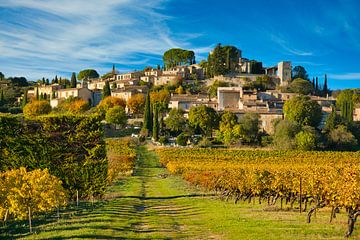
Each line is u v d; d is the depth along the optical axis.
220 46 194.50
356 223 19.78
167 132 115.50
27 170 29.62
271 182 29.11
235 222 20.42
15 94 188.75
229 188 33.41
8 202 19.08
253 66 198.25
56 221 21.02
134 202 30.97
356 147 88.88
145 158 80.94
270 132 105.94
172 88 174.00
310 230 17.47
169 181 49.62
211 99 145.75
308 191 24.61
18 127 29.94
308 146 83.50
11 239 16.55
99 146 31.36
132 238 16.41
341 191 18.88
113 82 196.62
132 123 131.50
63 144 30.83
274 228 18.19
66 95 175.12
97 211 24.17
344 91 144.50
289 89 163.12
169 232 18.19
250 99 132.12
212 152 76.50
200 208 27.58
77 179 30.84
